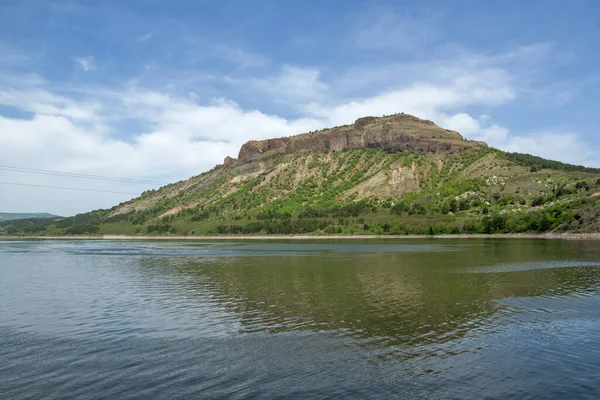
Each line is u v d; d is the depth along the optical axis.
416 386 17.72
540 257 70.69
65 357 21.50
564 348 22.39
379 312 30.80
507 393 17.05
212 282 46.50
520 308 31.81
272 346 23.11
